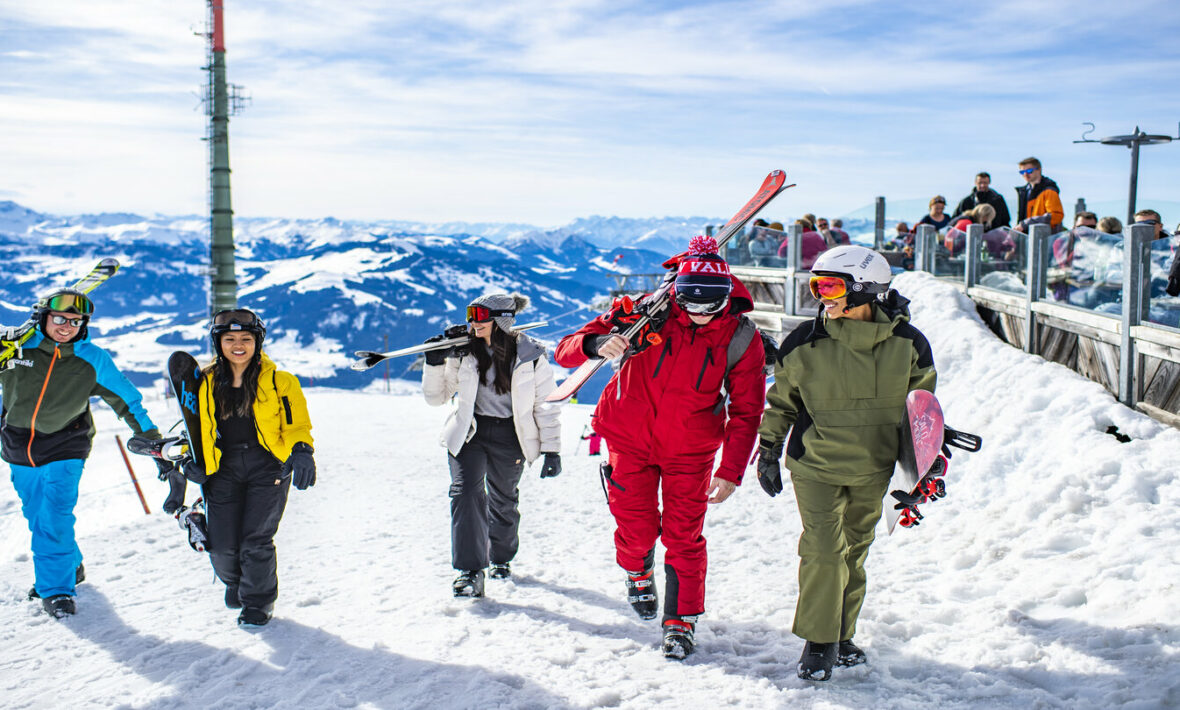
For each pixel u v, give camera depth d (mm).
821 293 3150
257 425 3938
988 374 7527
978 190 11164
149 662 3652
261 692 3305
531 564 5086
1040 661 3211
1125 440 5621
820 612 3186
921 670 3270
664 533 3662
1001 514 5160
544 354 4551
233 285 40812
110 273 4539
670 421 3578
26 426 4297
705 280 3340
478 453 4441
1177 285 5555
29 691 3389
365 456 9586
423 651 3676
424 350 4348
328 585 4707
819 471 3213
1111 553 4121
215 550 4039
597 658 3535
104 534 5988
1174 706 2725
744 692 3131
